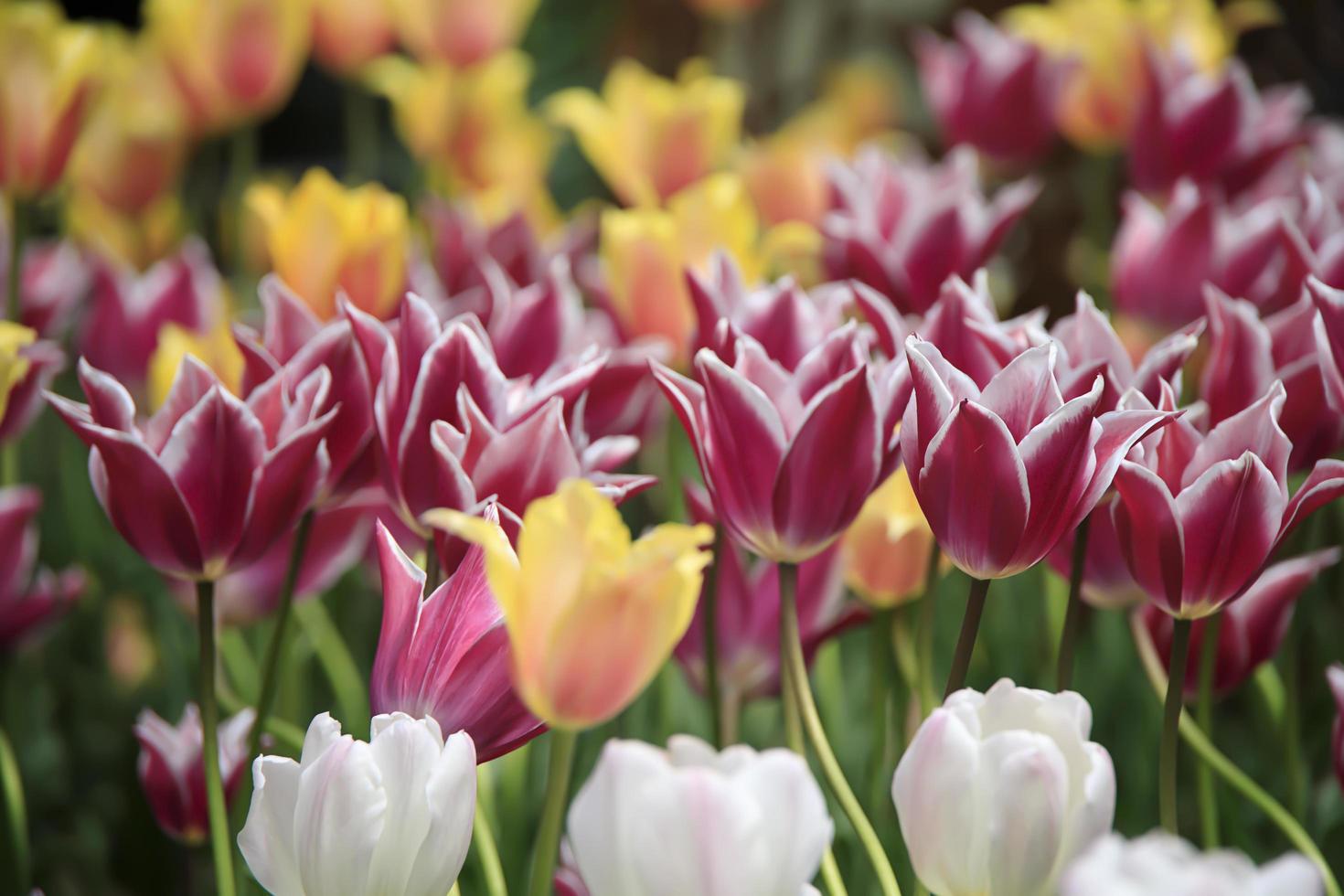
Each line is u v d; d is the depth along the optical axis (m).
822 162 1.93
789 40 4.19
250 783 1.38
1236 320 1.34
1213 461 1.25
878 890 1.42
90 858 1.82
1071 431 1.19
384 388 1.28
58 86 1.77
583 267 1.75
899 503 1.39
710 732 1.60
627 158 2.13
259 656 1.73
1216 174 1.85
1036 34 2.40
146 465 1.25
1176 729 1.25
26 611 1.49
